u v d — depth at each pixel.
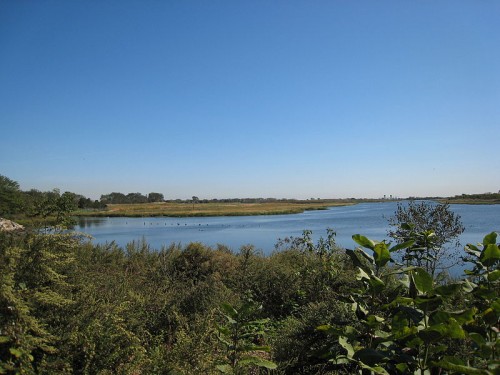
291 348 4.50
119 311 3.61
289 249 10.73
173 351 3.38
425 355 2.53
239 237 34.50
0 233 3.32
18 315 2.63
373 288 3.20
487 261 3.20
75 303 3.20
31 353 2.83
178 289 6.58
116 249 9.27
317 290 6.91
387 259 3.29
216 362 3.38
